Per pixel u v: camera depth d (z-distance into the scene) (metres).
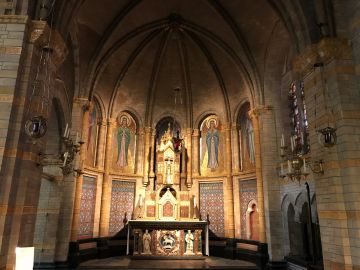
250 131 20.30
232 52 19.50
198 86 22.69
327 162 10.43
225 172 21.08
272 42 17.78
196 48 21.20
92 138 19.84
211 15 18.47
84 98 17.61
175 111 23.25
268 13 16.70
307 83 11.68
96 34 17.80
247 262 18.00
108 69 20.47
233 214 20.19
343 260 9.45
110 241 19.80
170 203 19.05
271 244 16.31
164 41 20.92
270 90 18.42
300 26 11.98
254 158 19.59
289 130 17.86
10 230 8.92
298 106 17.25
